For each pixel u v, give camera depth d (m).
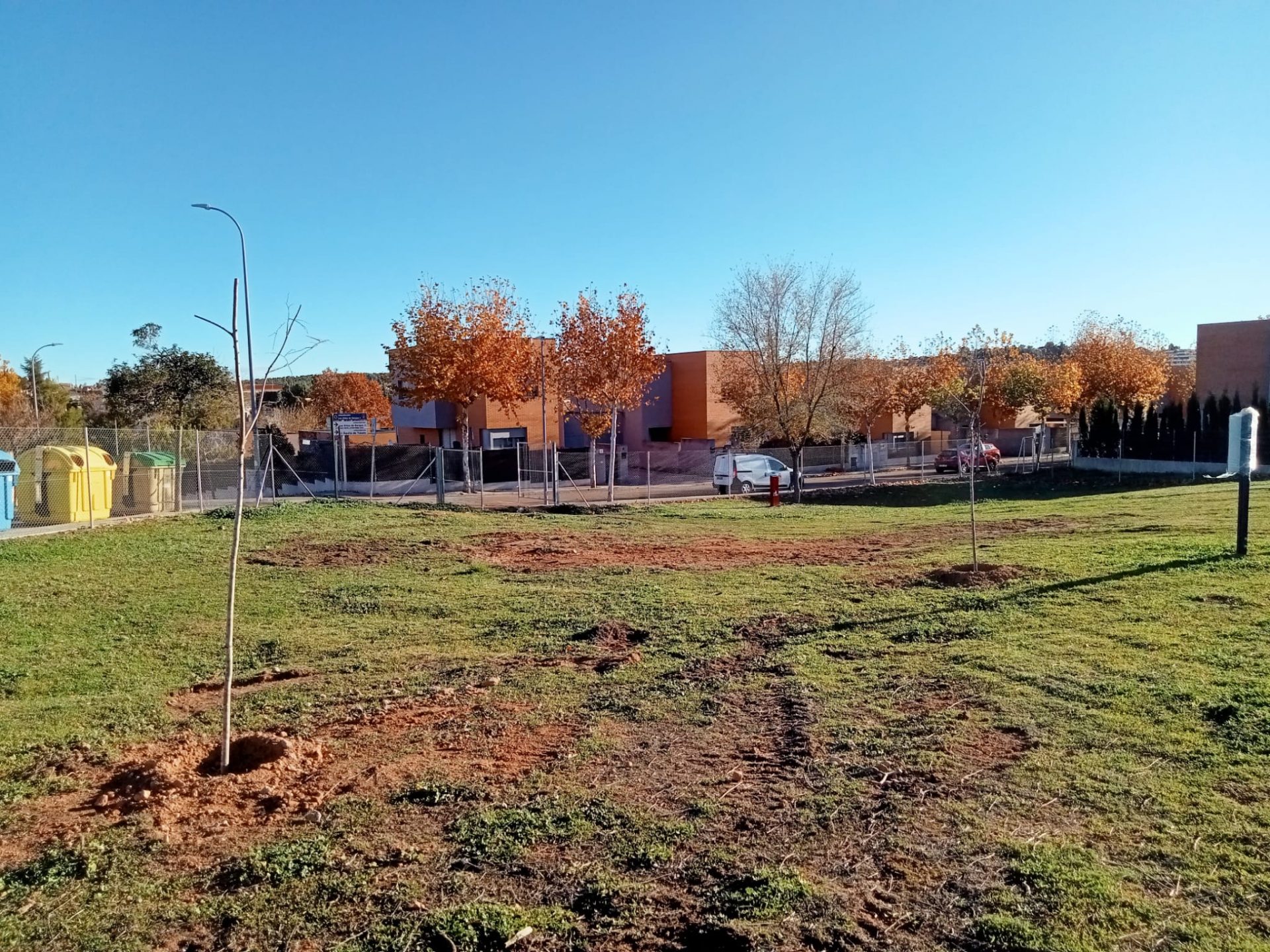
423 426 42.03
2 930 3.20
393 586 10.98
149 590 10.85
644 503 25.80
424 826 3.97
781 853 3.58
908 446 47.12
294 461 33.94
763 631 7.84
